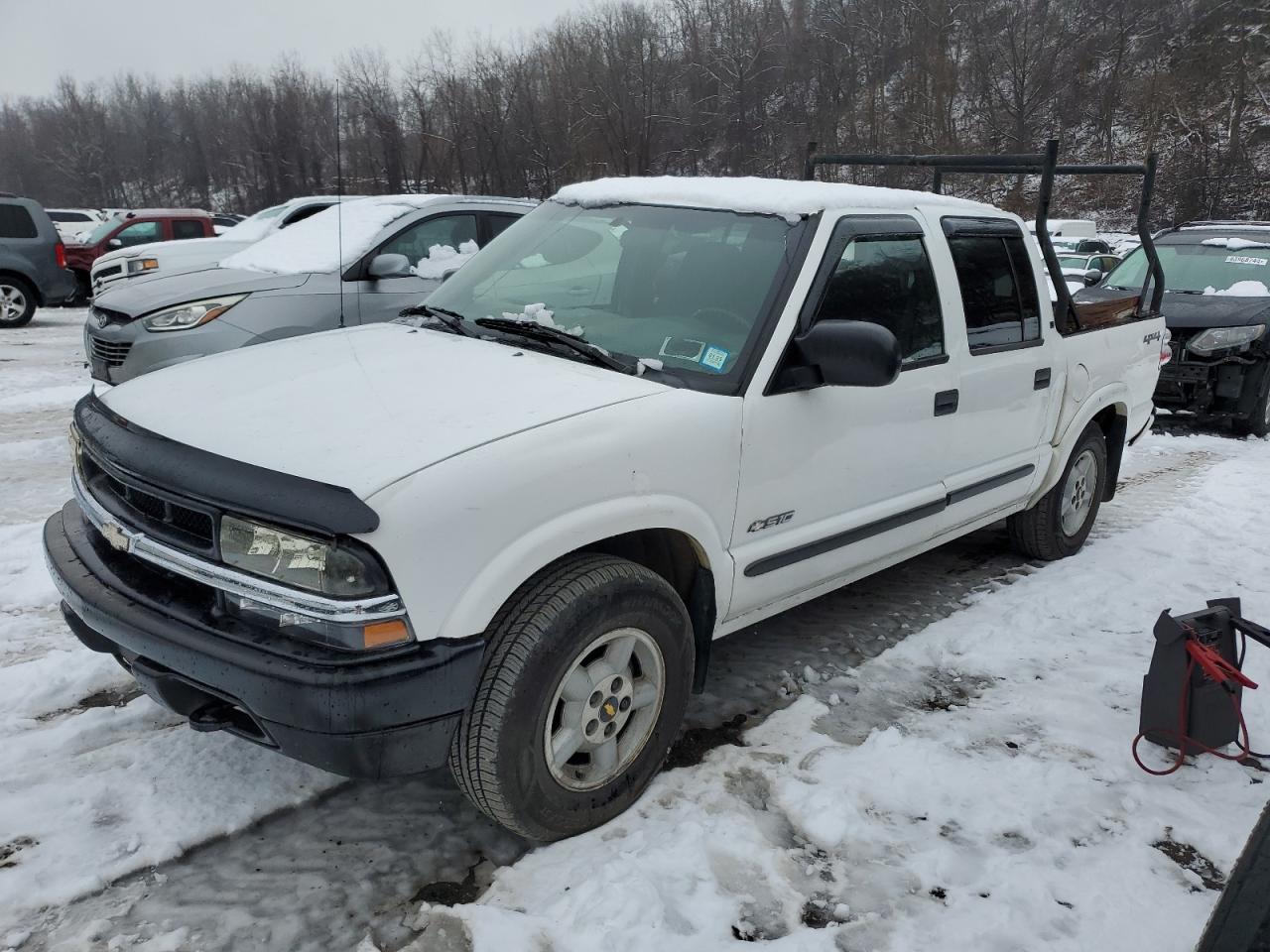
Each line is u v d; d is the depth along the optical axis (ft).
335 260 22.72
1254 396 28.09
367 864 8.73
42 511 18.57
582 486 8.47
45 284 48.37
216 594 7.93
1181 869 8.99
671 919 8.00
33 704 11.25
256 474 7.69
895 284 11.97
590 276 11.75
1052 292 15.71
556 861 8.70
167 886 8.36
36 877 8.31
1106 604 15.11
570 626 8.30
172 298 21.62
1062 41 168.14
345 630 7.39
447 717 7.78
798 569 11.11
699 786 9.88
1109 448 18.22
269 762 10.18
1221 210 129.70
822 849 9.09
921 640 13.55
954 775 10.25
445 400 9.03
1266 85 148.77
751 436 9.99
